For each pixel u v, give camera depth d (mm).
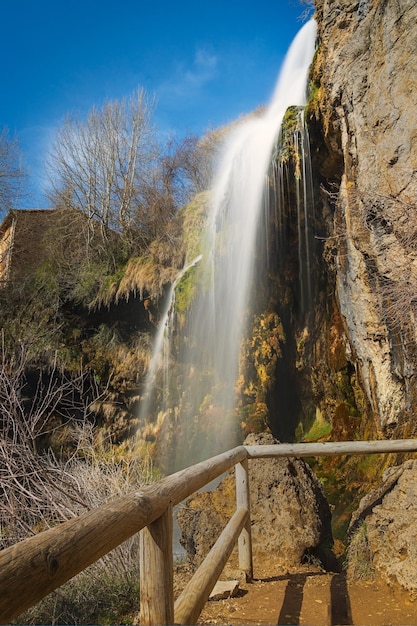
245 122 27531
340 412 11828
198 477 2670
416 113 7746
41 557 1081
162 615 1911
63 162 22594
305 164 12492
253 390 14453
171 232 18766
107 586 4523
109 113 23297
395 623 3525
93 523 1367
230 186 16344
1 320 18844
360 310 9102
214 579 2746
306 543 4996
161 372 16797
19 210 24078
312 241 13258
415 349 7508
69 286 19000
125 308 18484
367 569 4457
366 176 8633
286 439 14609
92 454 6652
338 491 9445
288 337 14984
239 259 15250
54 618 4156
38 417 6039
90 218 21047
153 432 16469
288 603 3971
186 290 16234
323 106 10734
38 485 4797
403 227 7453
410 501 4375
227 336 15156
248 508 4668
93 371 17875
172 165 28500
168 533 2014
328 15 10117
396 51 8242
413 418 7621
